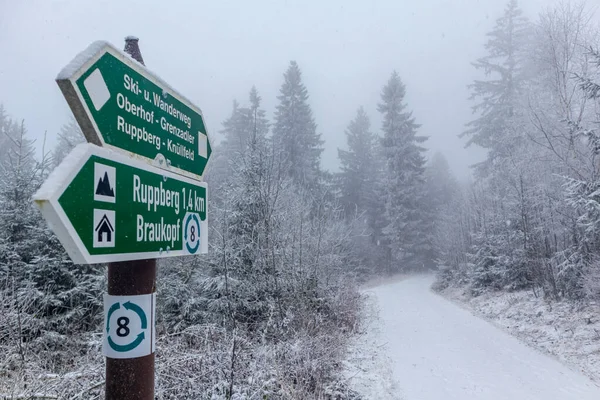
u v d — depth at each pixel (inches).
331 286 535.2
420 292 1119.0
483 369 341.7
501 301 737.0
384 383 283.4
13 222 382.9
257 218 444.5
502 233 882.1
